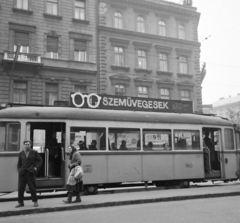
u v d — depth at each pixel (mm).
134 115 11609
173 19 31984
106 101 11844
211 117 13398
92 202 8336
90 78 26391
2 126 9711
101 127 10875
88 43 27109
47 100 24844
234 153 13438
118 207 8156
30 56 24000
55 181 10109
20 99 23891
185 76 31500
